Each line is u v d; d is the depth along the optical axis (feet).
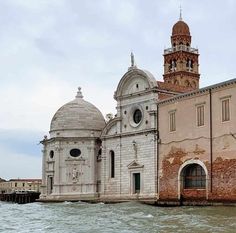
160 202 228.02
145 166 241.76
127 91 260.83
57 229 116.16
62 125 304.71
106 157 269.64
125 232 106.83
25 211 192.54
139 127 249.14
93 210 185.47
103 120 311.88
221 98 200.44
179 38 376.68
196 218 135.95
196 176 213.25
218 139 200.23
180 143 220.43
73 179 296.71
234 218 132.46
